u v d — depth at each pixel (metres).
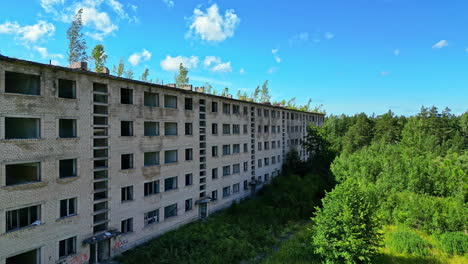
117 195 22.53
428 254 24.73
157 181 26.41
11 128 16.95
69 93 19.86
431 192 40.47
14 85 17.31
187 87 31.42
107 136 21.78
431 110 97.12
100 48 29.42
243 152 40.47
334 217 20.19
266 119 47.19
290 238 27.67
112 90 22.27
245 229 29.16
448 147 77.94
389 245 26.30
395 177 43.56
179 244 23.89
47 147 18.09
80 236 19.81
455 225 29.14
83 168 20.14
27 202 17.05
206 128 32.81
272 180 44.69
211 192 33.66
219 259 21.72
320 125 73.88
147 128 25.83
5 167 16.22
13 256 17.00
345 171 49.00
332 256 20.27
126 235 23.06
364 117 99.50
